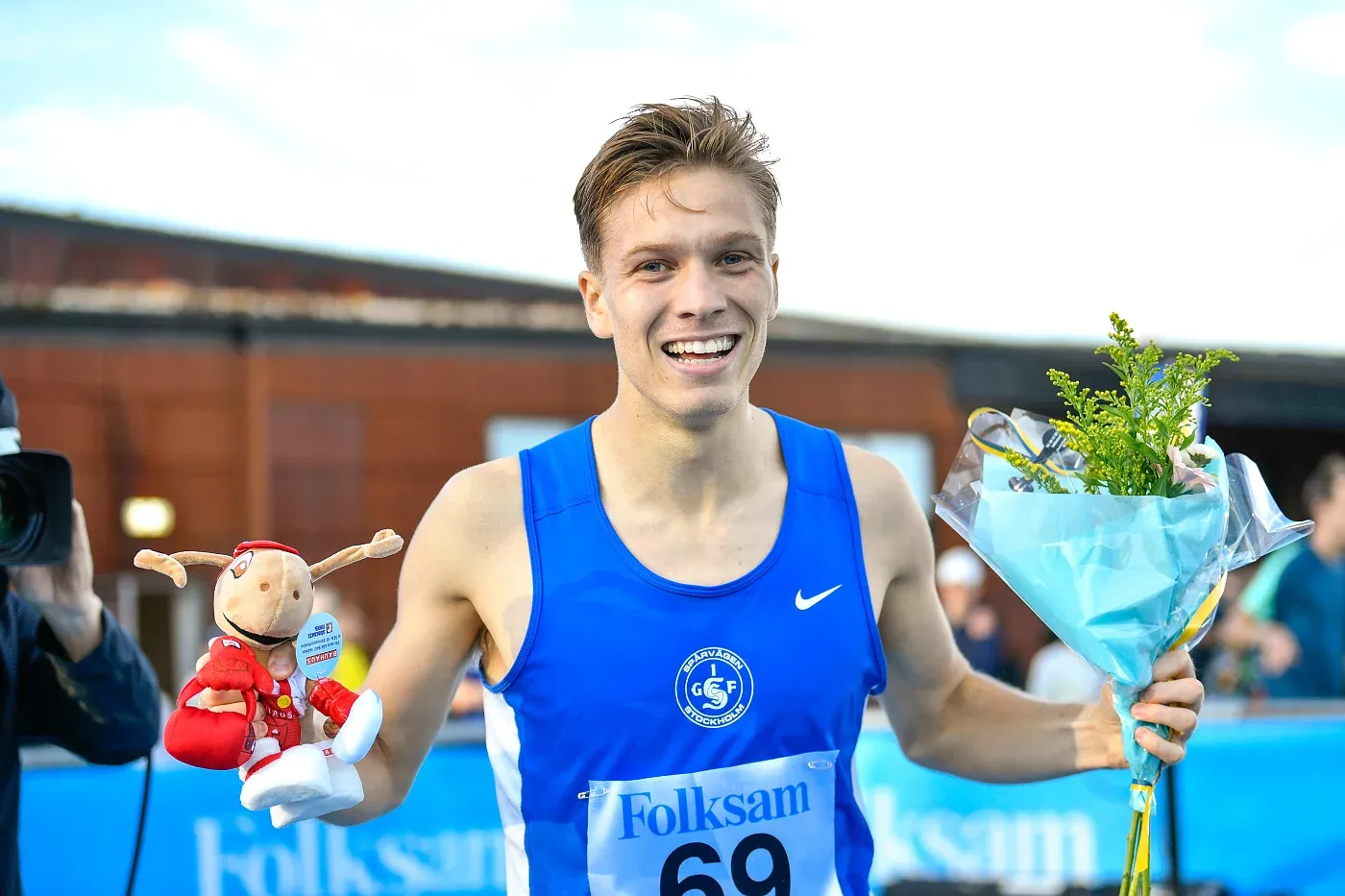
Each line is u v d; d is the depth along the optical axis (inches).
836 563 74.2
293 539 263.0
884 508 77.6
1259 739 153.9
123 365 256.8
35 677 84.0
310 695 65.5
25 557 74.4
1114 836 153.6
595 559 72.4
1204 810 153.0
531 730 71.8
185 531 258.7
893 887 148.9
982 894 147.1
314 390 264.1
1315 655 207.9
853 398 272.5
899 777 153.9
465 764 146.9
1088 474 73.2
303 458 263.4
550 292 282.7
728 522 74.0
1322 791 154.3
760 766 70.9
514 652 72.1
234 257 267.7
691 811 70.2
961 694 85.0
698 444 71.8
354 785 65.4
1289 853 153.3
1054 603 72.7
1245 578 241.1
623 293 70.2
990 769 82.7
